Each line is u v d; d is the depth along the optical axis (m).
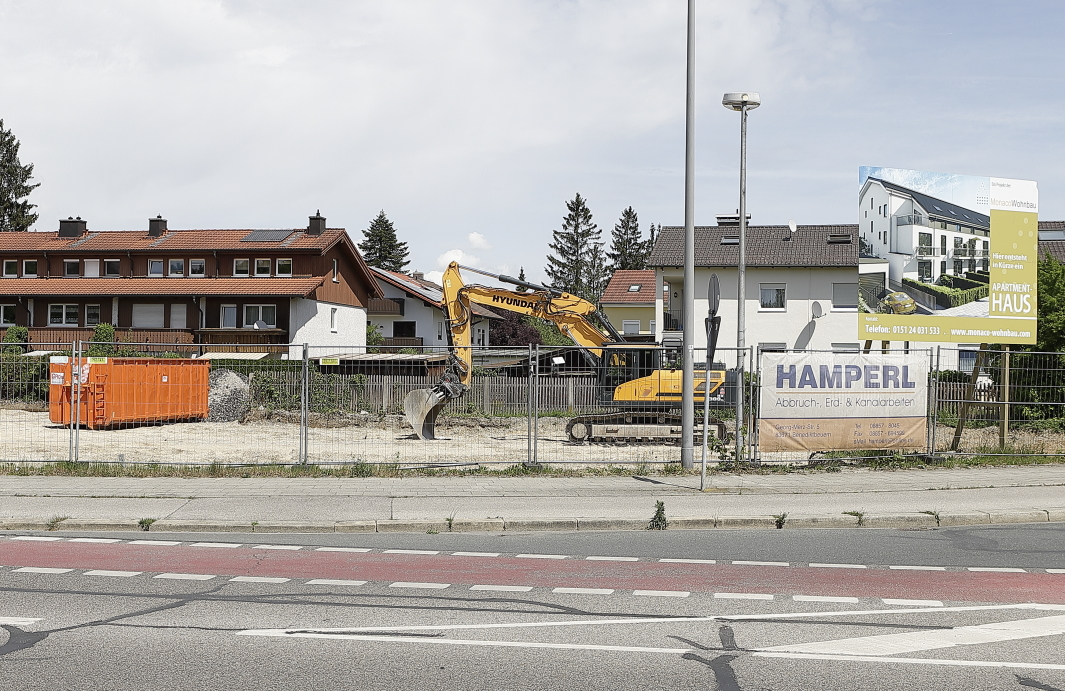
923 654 6.23
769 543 10.54
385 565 9.15
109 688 5.45
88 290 48.16
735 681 5.66
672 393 22.33
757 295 44.56
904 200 18.73
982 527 11.76
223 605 7.48
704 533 11.20
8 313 49.50
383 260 105.44
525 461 16.50
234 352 46.06
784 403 15.79
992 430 18.03
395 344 62.34
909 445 16.53
